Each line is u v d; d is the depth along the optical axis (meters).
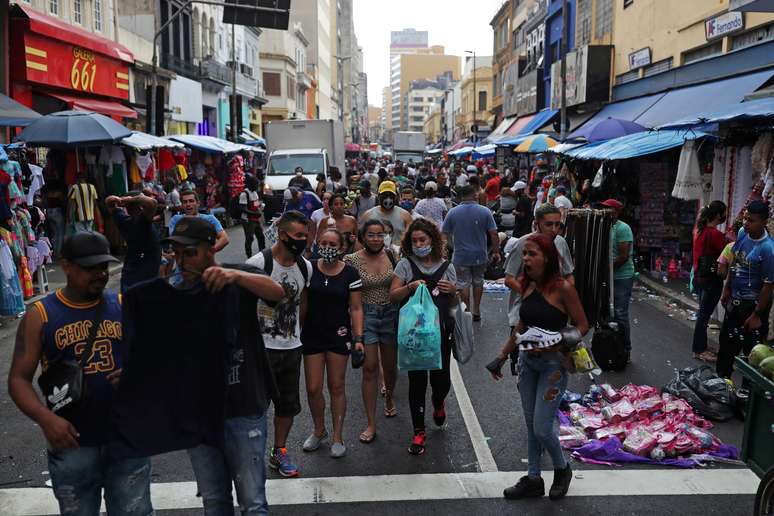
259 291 3.43
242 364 3.72
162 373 3.42
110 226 16.73
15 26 16.58
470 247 10.05
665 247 14.35
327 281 5.58
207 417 3.47
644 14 21.42
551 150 20.17
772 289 6.80
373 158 80.50
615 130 16.06
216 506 3.79
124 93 23.80
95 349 3.46
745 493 5.08
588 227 7.93
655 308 11.57
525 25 42.62
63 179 15.80
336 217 9.08
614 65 24.36
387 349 6.31
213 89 39.66
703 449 5.75
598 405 6.70
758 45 15.06
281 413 5.32
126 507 3.62
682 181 11.67
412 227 5.82
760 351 4.46
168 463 5.63
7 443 6.10
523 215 14.50
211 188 24.25
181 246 3.37
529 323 4.89
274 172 24.98
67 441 3.32
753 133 10.38
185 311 3.41
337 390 5.71
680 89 19.00
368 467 5.54
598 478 5.32
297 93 67.25
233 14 18.83
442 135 110.62
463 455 5.77
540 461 5.46
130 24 28.38
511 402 7.07
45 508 4.90
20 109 14.22
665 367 8.16
